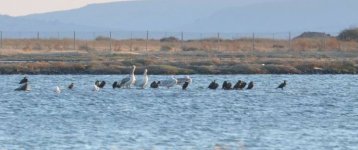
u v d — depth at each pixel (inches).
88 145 1796.3
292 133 1962.4
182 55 4522.6
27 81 3026.6
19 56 4384.8
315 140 1866.4
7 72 3690.9
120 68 3740.2
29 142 1828.2
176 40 6983.3
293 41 6146.7
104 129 2011.6
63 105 2497.5
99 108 2427.4
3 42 6013.8
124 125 2082.9
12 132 1958.7
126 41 6604.3
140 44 6186.0
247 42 6151.6
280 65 3850.9
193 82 3299.7
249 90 2974.9
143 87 3009.4
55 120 2166.6
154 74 3683.6
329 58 4357.8
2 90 2930.6
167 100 2628.0
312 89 3041.3
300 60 4087.1
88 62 3900.1
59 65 3762.3
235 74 3722.9
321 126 2076.8
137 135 1921.8
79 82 3284.9
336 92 2947.8
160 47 5674.2
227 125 2087.8
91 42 6230.3
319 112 2362.2
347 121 2171.5
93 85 3080.7
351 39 6013.8
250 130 2005.4
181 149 1756.9
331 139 1877.5
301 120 2190.0
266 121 2162.9
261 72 3769.7
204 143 1823.3
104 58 4222.4
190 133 1953.7
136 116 2253.9
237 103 2566.4
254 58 4244.6
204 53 4773.6
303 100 2679.6
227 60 4072.3
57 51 4931.1
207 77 3555.6
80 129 2011.6
